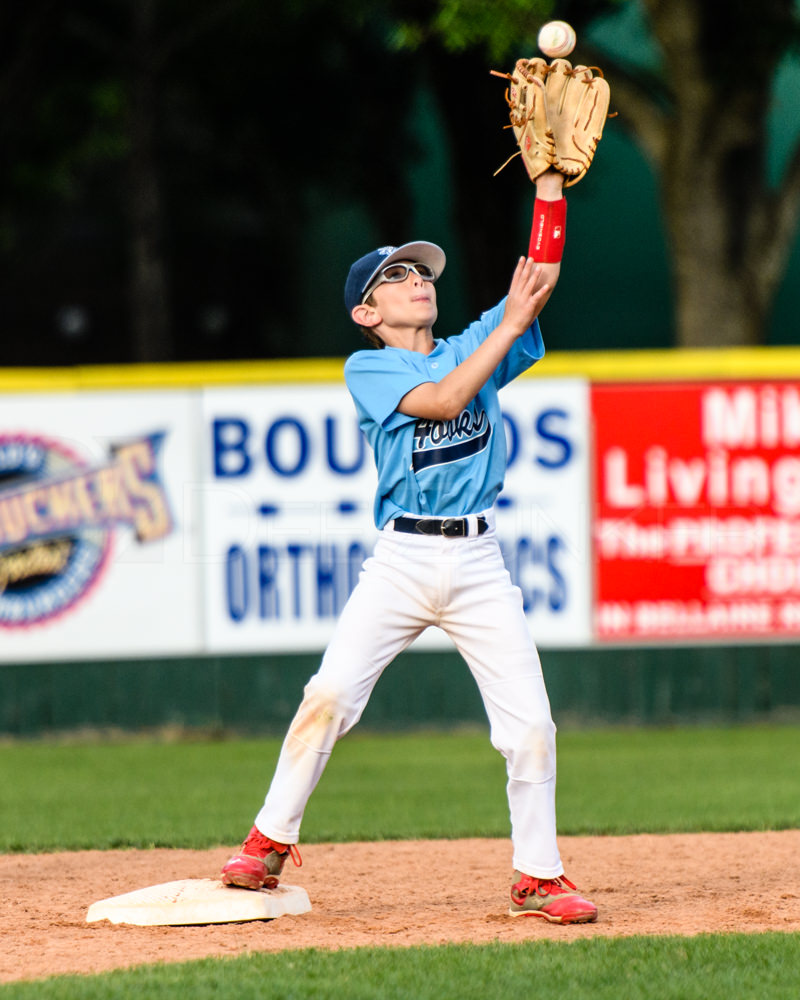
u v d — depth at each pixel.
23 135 68.75
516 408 39.28
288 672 40.00
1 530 39.75
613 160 94.75
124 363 91.06
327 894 18.08
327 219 93.00
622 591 39.62
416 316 15.88
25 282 89.75
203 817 26.95
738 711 40.00
